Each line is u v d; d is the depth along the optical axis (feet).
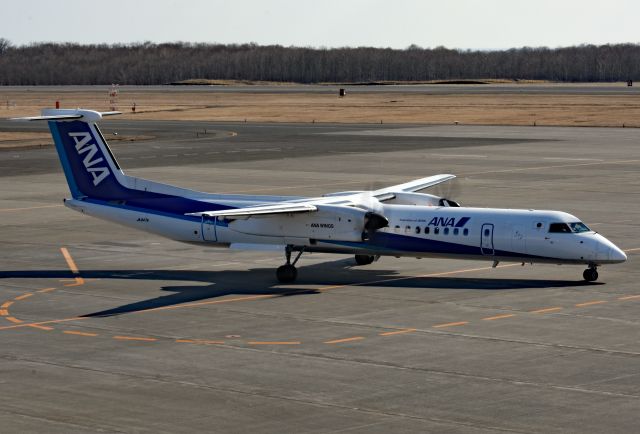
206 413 99.14
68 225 240.94
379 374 112.88
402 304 150.92
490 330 133.59
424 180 211.61
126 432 93.56
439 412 98.99
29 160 408.67
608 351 122.21
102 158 182.91
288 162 388.98
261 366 116.67
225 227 174.91
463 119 641.40
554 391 105.70
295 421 96.53
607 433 92.58
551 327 135.03
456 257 168.45
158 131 568.82
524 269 180.14
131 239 220.23
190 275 177.99
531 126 578.25
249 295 159.53
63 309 150.20
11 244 213.87
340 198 176.14
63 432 93.56
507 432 93.09
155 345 127.34
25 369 116.06
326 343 127.44
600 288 161.68
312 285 167.43
